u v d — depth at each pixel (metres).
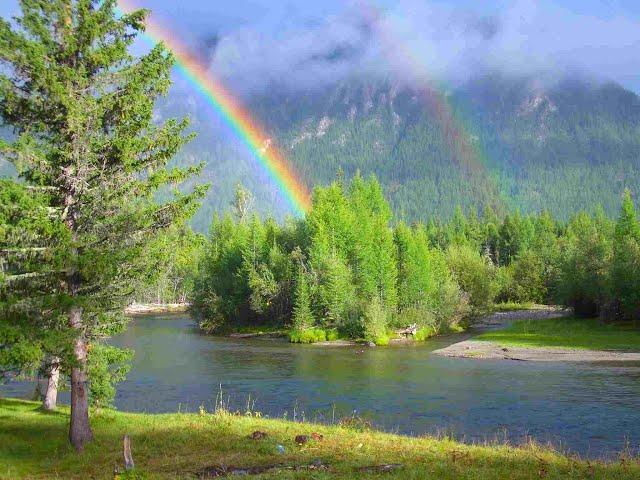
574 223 190.38
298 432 24.03
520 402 36.06
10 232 19.22
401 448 21.05
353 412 32.31
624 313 87.12
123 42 21.36
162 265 22.94
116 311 24.16
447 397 38.22
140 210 21.84
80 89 20.86
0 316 19.36
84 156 20.75
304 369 52.94
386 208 116.88
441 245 179.62
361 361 58.56
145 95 21.73
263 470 17.66
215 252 111.81
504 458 19.05
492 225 197.25
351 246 93.81
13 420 26.44
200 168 23.02
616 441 26.64
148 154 22.23
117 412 29.08
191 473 17.50
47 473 18.80
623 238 93.88
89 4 21.28
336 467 17.72
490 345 67.75
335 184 104.56
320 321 87.00
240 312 100.06
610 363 52.53
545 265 140.50
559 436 27.80
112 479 17.19
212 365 55.84
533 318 108.56
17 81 20.34
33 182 21.06
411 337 83.62
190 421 26.33
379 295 87.12
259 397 39.12
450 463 18.14
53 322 20.47
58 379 30.02
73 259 19.62
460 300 93.94
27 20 20.48
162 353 66.81
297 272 93.06
